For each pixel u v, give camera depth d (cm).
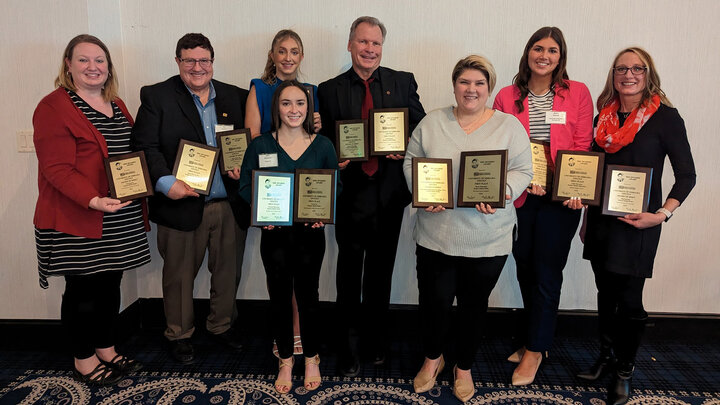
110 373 222
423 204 189
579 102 211
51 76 241
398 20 260
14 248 256
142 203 229
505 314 277
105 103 212
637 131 192
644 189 190
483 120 193
